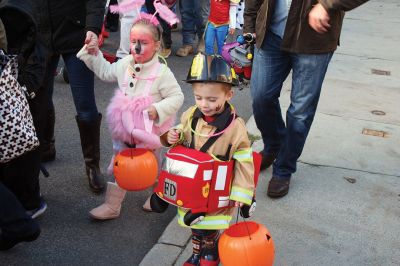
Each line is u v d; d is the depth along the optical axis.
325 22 2.82
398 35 9.89
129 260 3.41
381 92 6.73
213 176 2.81
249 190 2.83
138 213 3.94
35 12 3.67
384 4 13.11
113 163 3.67
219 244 2.81
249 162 2.84
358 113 5.96
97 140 4.15
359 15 11.60
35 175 3.55
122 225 3.79
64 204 4.02
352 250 3.50
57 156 4.77
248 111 6.18
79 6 3.75
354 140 5.22
